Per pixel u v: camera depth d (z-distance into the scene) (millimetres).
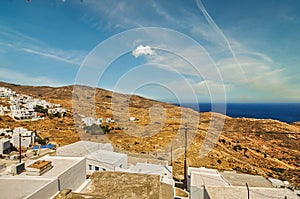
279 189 9484
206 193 9469
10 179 5938
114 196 6234
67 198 5184
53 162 7570
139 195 6254
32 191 5188
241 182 11023
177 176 14883
